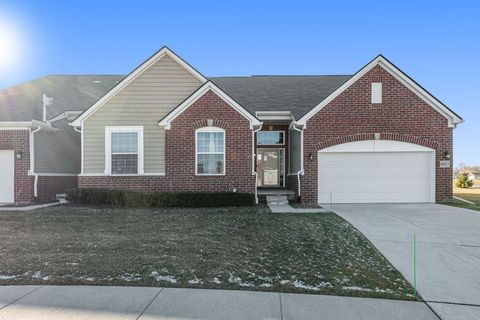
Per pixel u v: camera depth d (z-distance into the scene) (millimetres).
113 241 7703
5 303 4617
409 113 14930
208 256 6660
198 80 15266
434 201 14977
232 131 14281
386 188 15070
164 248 7156
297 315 4371
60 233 8500
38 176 15438
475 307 4770
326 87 19062
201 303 4676
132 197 13273
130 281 5410
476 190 26844
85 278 5527
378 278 5770
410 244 7824
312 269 6059
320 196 15047
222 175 14266
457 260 6801
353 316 4387
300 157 15234
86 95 19234
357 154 15094
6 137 15164
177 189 14297
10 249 7039
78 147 18547
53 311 4398
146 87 15109
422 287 5465
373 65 14883
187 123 14273
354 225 9727
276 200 14820
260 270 5961
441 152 14945
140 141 14844
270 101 17328
